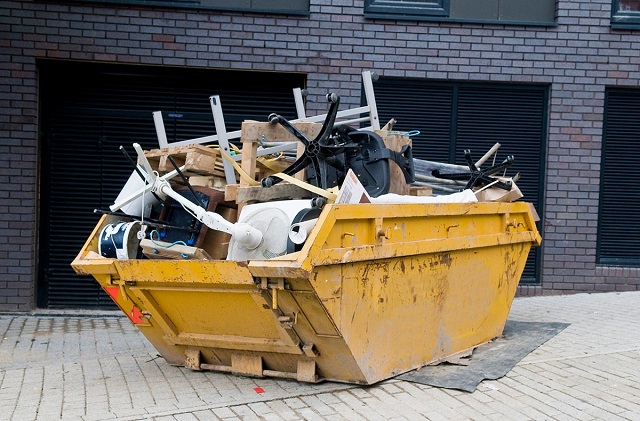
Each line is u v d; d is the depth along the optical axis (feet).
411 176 19.90
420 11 30.50
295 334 16.24
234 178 18.58
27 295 29.17
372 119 22.48
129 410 16.08
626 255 31.89
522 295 31.22
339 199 15.70
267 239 15.62
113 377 19.02
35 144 29.07
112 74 29.94
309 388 17.12
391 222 16.87
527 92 31.50
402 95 31.12
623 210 31.81
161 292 17.03
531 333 23.67
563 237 31.27
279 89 30.83
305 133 18.25
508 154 31.58
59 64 29.60
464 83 31.24
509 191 22.63
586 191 31.27
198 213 16.43
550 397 17.04
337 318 15.35
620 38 30.99
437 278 18.99
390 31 30.37
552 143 31.17
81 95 29.91
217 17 29.58
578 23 30.86
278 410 15.80
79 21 28.96
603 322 25.54
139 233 17.39
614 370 19.26
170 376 18.74
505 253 22.77
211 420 15.35
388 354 17.42
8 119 28.73
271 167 19.52
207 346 18.12
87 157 30.12
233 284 15.57
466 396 16.97
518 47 30.86
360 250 15.65
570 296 30.99
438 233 18.83
